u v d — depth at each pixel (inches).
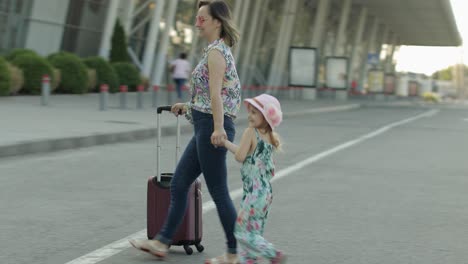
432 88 5969.5
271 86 2600.9
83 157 626.5
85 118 920.3
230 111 270.8
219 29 271.3
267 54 2662.4
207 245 313.3
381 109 2073.1
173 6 1702.8
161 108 297.1
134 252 299.1
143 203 415.5
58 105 1121.4
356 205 424.2
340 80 2598.4
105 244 312.5
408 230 355.6
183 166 281.0
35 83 1256.2
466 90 6540.4
